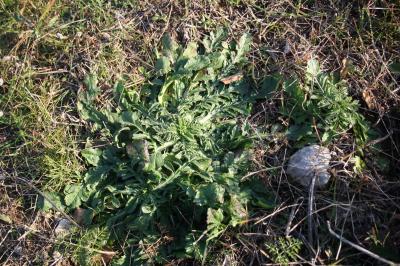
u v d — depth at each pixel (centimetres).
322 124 84
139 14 94
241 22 94
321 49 92
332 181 81
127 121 84
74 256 82
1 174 87
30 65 92
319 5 94
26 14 94
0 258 83
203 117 86
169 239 81
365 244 76
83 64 91
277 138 85
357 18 94
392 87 88
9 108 90
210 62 89
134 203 82
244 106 87
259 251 78
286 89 87
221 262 78
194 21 94
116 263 81
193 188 80
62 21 94
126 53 93
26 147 87
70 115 89
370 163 83
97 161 85
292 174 82
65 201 83
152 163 82
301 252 77
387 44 91
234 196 79
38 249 83
